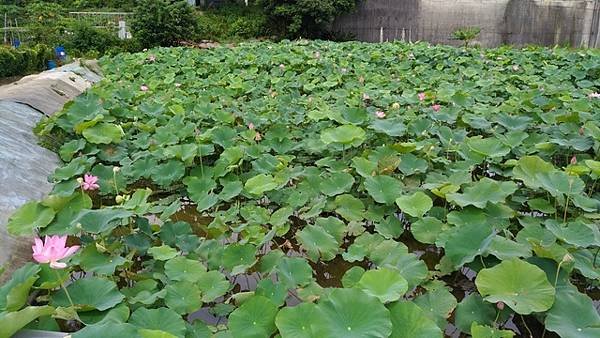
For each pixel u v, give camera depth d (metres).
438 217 3.37
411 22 17.34
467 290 2.88
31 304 2.46
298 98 6.50
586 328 2.07
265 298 2.22
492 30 16.86
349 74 8.07
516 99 6.01
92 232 2.62
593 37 16.58
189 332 2.23
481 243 2.56
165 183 4.02
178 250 3.03
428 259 3.25
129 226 3.18
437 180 3.75
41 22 16.61
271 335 2.16
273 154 4.75
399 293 2.18
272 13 17.25
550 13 16.58
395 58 9.67
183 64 9.34
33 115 5.56
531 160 3.54
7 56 11.29
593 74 7.92
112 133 4.62
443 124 5.30
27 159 4.29
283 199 3.78
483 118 5.00
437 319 2.38
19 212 2.98
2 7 17.88
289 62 9.18
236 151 4.15
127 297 2.44
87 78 8.59
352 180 3.70
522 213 3.63
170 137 4.65
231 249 2.84
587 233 2.65
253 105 6.11
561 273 2.40
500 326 2.50
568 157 4.43
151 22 14.85
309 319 2.08
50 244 2.11
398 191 3.47
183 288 2.51
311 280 2.62
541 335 2.45
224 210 3.91
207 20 18.44
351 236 3.39
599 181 3.85
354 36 17.73
